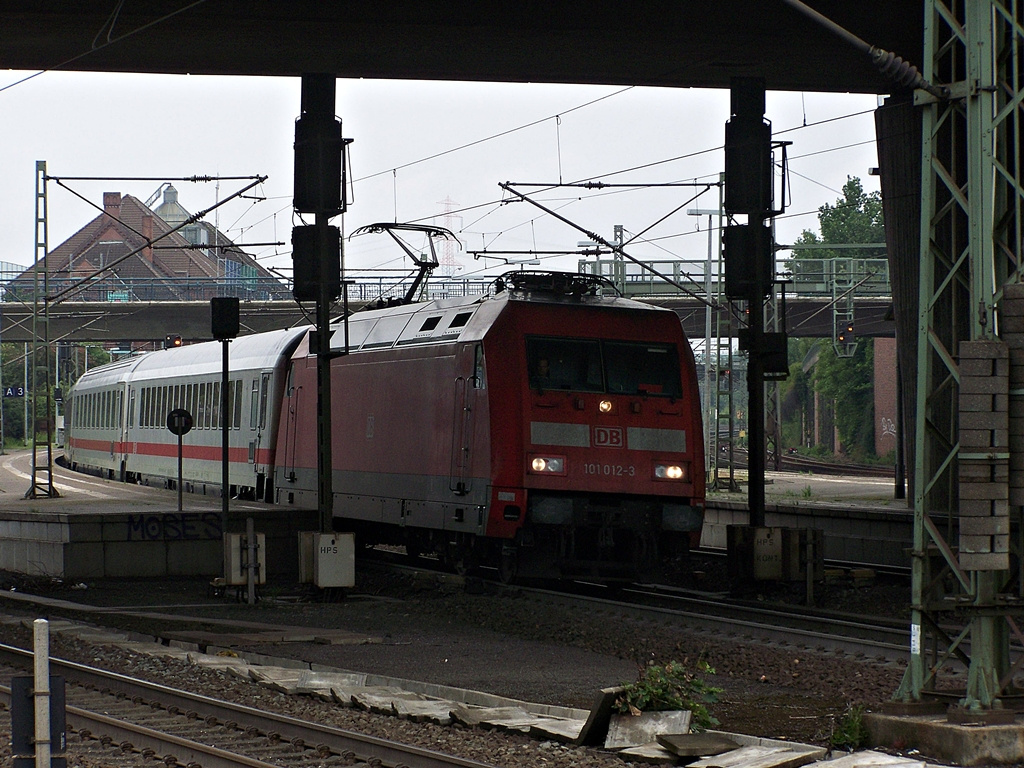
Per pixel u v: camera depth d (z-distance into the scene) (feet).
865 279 270.05
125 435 216.74
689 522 101.45
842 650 75.10
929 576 50.31
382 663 73.20
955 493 126.11
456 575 109.50
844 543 137.69
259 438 147.95
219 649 77.10
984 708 47.98
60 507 141.49
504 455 97.04
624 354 101.50
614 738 51.57
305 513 125.29
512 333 98.89
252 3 105.60
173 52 121.70
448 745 51.03
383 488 116.47
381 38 116.37
